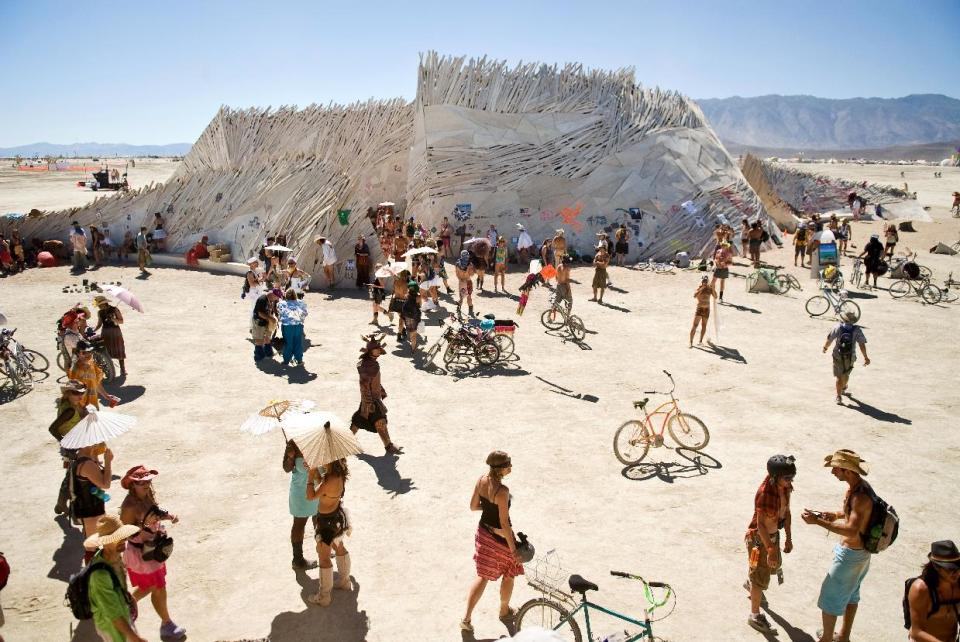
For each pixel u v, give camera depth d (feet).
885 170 374.43
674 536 26.55
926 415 39.01
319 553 21.83
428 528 27.04
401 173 102.68
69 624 21.40
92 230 83.51
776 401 41.42
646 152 94.22
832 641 20.02
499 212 89.97
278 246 69.31
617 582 23.49
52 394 41.27
